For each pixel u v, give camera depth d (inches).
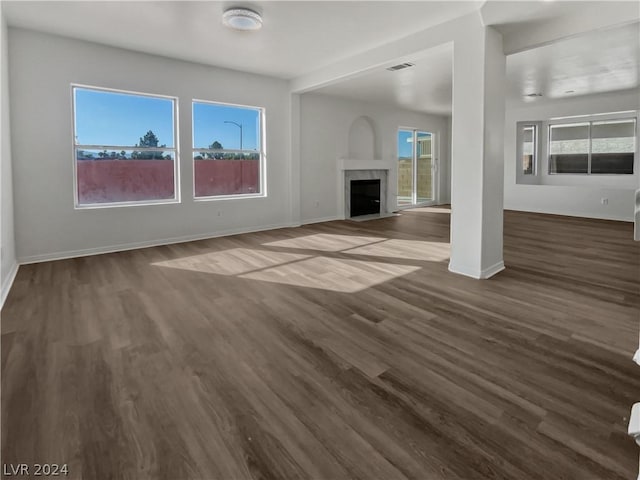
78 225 195.8
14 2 146.3
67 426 66.5
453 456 59.6
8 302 128.3
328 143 315.6
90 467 57.5
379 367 86.9
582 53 204.4
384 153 366.6
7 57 166.6
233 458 59.4
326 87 282.8
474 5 144.4
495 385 79.3
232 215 258.5
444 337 102.2
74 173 193.2
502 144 160.4
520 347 96.0
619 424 66.7
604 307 123.3
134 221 215.2
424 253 203.0
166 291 140.7
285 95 275.6
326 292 140.0
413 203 420.5
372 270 169.8
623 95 307.4
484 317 115.6
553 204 359.6
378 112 355.6
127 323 111.6
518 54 205.2
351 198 339.0
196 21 164.7
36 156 180.5
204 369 86.1
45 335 103.1
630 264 178.2
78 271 166.9
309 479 55.4
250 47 198.2
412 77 253.8
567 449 60.8
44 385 79.1
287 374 84.1
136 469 57.2
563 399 74.2
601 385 78.9
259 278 157.9
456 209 161.5
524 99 331.0
